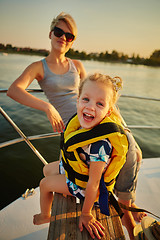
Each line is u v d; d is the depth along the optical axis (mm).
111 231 967
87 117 1011
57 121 1433
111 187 1079
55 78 1822
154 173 2215
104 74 1090
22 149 4176
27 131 5098
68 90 1888
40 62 1812
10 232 1479
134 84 18422
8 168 3486
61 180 1174
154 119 7637
